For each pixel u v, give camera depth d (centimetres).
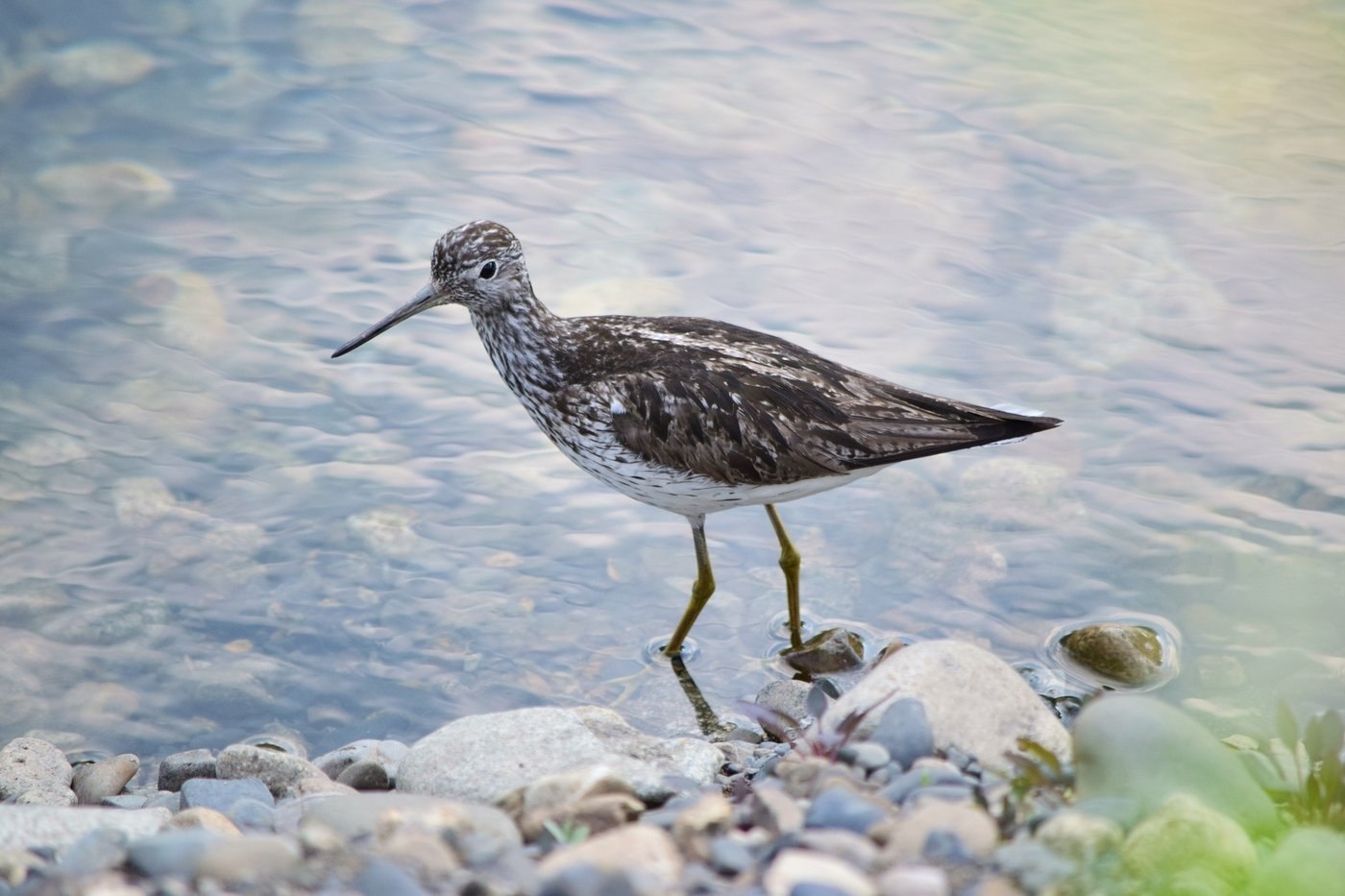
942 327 1517
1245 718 1072
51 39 1923
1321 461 1328
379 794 827
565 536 1319
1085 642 1157
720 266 1605
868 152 1775
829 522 1355
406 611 1226
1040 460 1372
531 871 689
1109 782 752
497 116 1836
